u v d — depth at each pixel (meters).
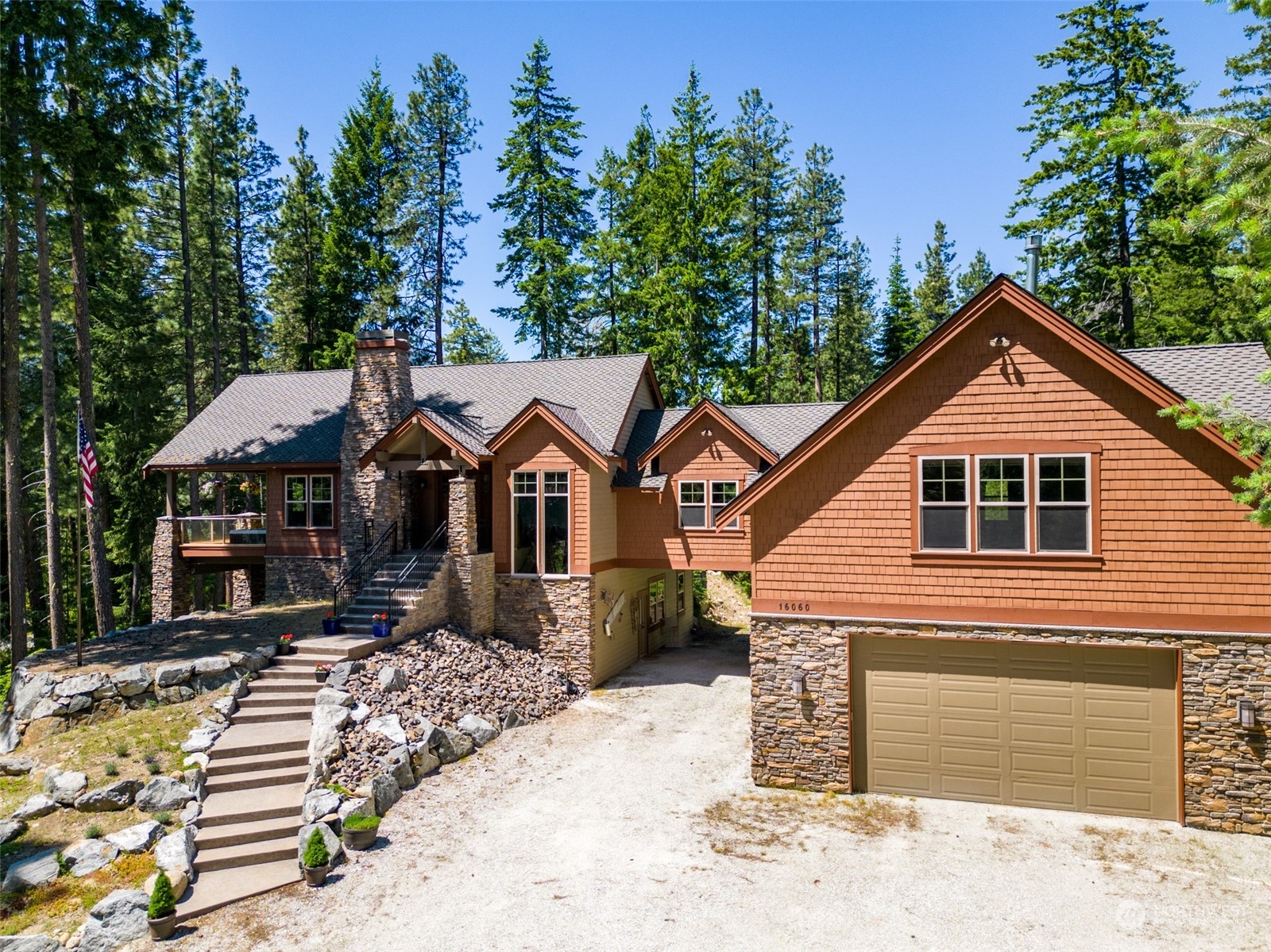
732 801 13.77
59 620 21.33
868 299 56.28
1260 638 12.09
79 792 12.44
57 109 20.17
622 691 20.81
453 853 11.75
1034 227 29.27
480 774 14.70
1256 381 13.90
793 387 50.91
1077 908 10.20
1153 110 8.31
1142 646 12.69
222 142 36.44
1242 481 10.28
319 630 18.98
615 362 26.36
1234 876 10.94
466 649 19.38
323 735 13.90
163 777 12.69
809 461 14.48
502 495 21.86
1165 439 12.53
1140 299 29.80
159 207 37.31
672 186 35.28
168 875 10.26
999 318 13.42
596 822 12.83
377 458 21.31
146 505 36.94
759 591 14.74
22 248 27.47
